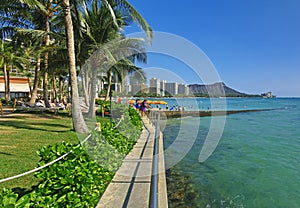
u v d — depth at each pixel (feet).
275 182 25.48
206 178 24.94
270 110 153.07
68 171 11.44
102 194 14.94
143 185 16.38
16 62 102.58
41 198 9.98
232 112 129.18
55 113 61.16
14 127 38.91
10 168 18.44
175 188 21.93
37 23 62.28
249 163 32.65
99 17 47.19
